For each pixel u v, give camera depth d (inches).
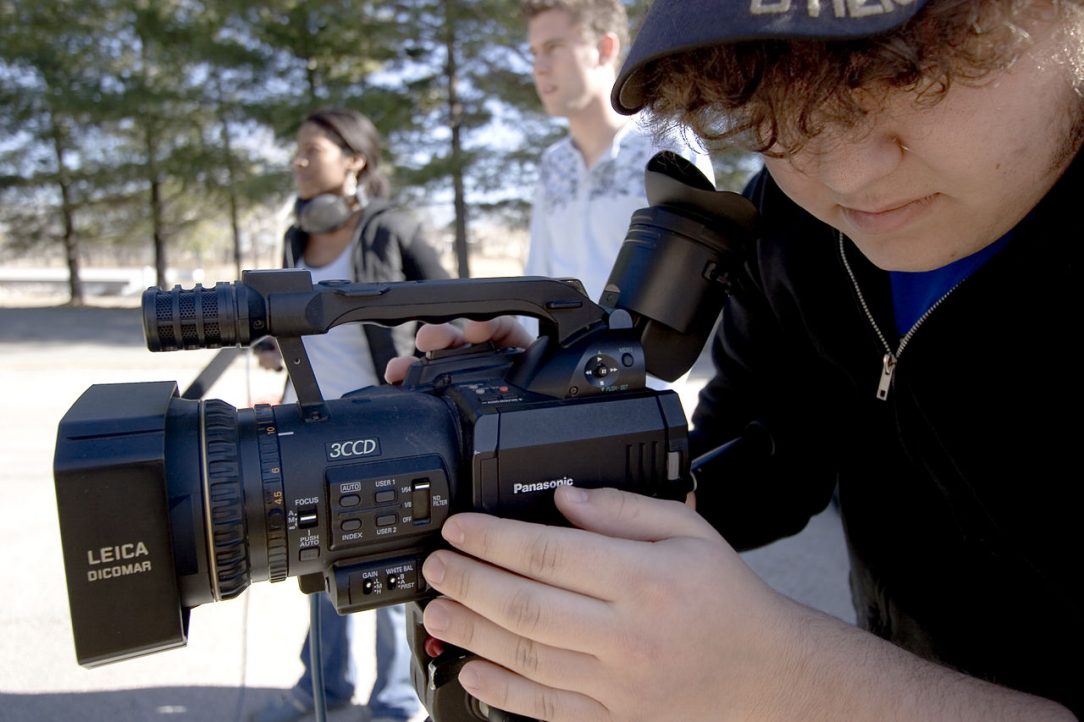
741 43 26.9
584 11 103.0
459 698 42.7
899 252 31.9
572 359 41.8
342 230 108.1
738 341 58.8
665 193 46.6
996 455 38.1
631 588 31.1
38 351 410.3
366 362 102.9
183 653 122.5
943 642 46.4
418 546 38.9
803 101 26.6
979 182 28.2
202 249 874.8
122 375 335.9
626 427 40.6
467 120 613.9
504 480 38.3
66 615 130.9
